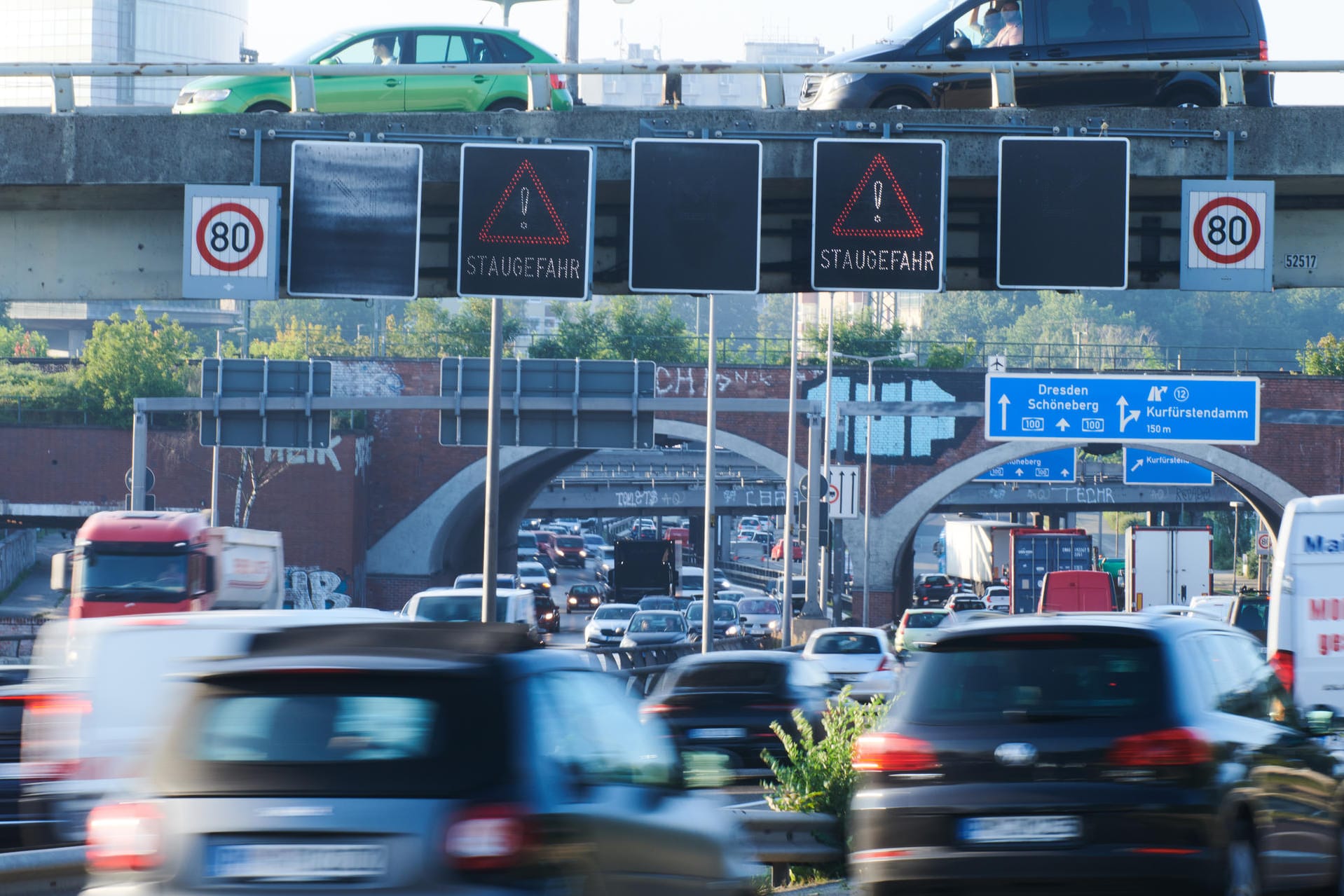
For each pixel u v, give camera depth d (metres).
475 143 68.88
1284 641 59.25
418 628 25.25
